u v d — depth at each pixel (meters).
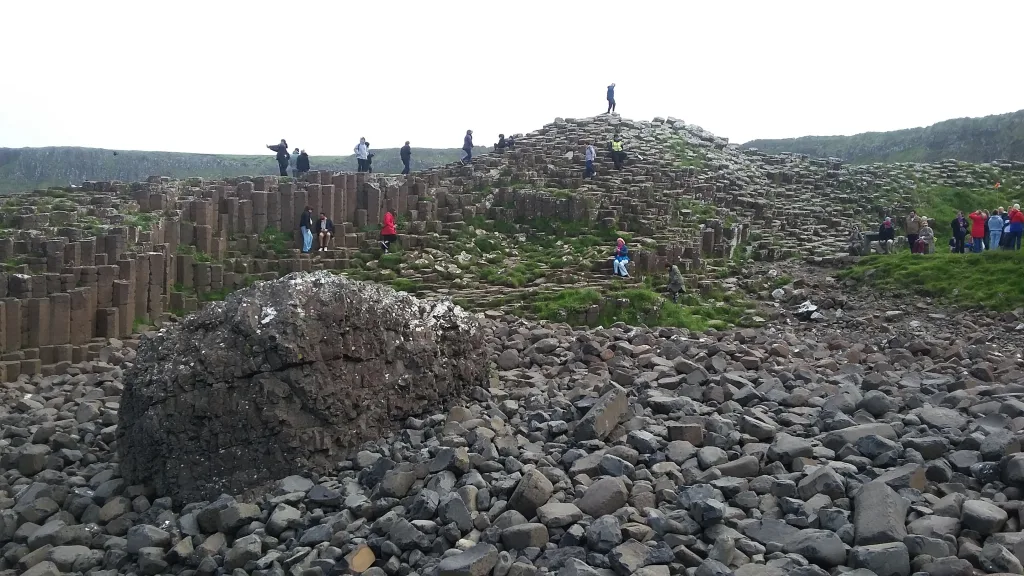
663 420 10.87
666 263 27.83
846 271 28.03
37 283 18.78
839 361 15.73
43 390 16.38
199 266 24.80
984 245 33.69
